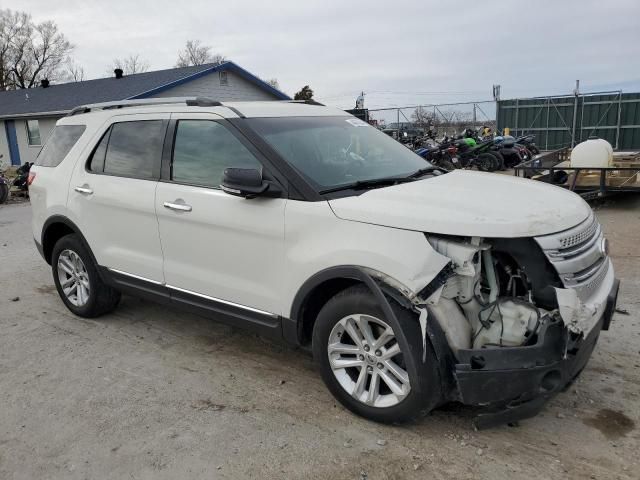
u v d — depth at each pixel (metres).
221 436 3.24
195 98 4.29
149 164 4.30
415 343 2.94
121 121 4.62
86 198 4.72
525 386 2.82
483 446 3.06
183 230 4.00
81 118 5.12
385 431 3.22
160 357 4.33
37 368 4.19
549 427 3.22
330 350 3.36
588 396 3.53
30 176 5.44
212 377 3.97
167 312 5.32
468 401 2.91
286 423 3.35
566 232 2.97
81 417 3.49
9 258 7.72
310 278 3.31
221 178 3.80
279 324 3.57
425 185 3.55
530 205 3.11
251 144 3.69
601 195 10.18
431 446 3.07
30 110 25.31
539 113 23.72
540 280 2.91
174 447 3.15
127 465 3.01
